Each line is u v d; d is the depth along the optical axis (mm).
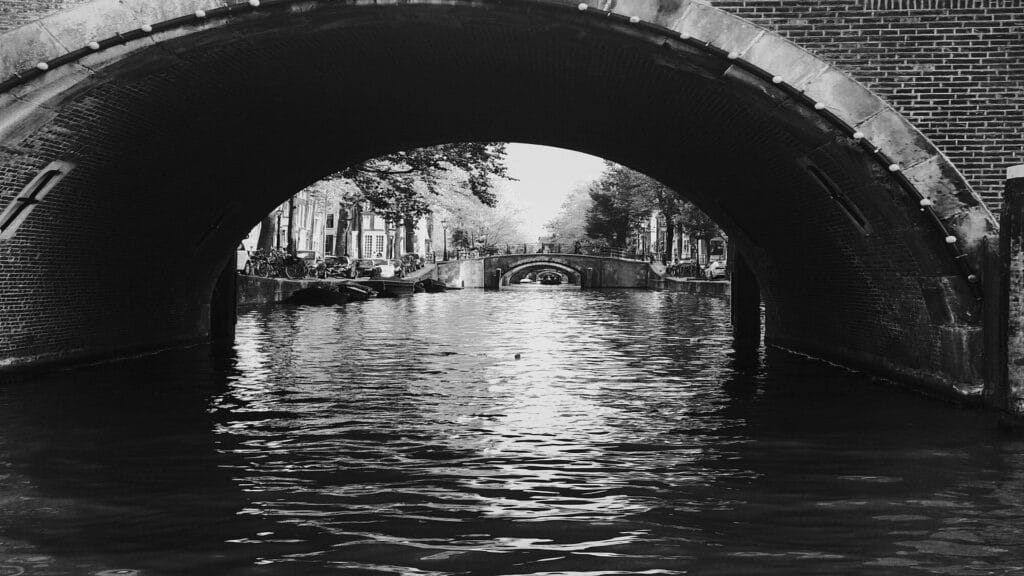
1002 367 9664
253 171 16469
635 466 8016
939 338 10984
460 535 6133
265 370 14391
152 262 16031
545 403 11312
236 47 10844
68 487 7242
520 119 16984
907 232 10531
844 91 10195
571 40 10836
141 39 10195
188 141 13492
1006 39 10266
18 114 10289
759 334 20750
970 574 5434
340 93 13984
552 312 32562
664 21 10086
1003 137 10273
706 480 7543
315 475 7664
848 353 14680
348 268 48188
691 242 72062
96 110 10992
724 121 12273
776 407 10953
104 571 5441
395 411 10703
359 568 5520
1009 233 9406
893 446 8727
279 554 5750
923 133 10312
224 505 6785
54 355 13547
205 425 9766
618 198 73188
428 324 25516
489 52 12141
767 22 10305
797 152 11492
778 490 7242
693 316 29875
